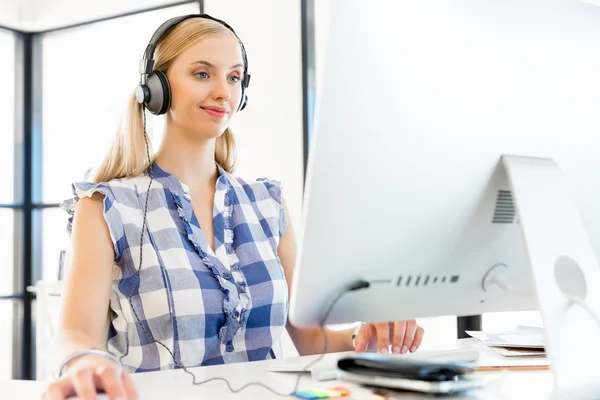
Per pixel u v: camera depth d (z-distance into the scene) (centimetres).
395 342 111
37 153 500
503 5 78
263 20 388
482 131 77
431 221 76
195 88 139
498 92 78
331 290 73
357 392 79
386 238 73
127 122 145
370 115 69
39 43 499
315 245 70
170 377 94
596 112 86
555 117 83
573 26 83
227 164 161
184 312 131
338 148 69
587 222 88
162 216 138
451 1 74
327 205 70
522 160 80
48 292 382
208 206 147
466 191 77
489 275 83
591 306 79
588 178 87
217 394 81
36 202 500
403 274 76
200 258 138
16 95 500
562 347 76
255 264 144
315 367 91
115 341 134
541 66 81
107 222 131
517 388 85
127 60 459
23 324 493
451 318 299
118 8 447
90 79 477
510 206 81
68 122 487
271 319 142
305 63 375
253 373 97
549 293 77
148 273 132
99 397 76
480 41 76
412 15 71
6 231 498
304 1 375
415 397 71
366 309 76
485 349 118
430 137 73
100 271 125
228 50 142
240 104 156
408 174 73
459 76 75
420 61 72
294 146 377
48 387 73
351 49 68
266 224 153
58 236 493
